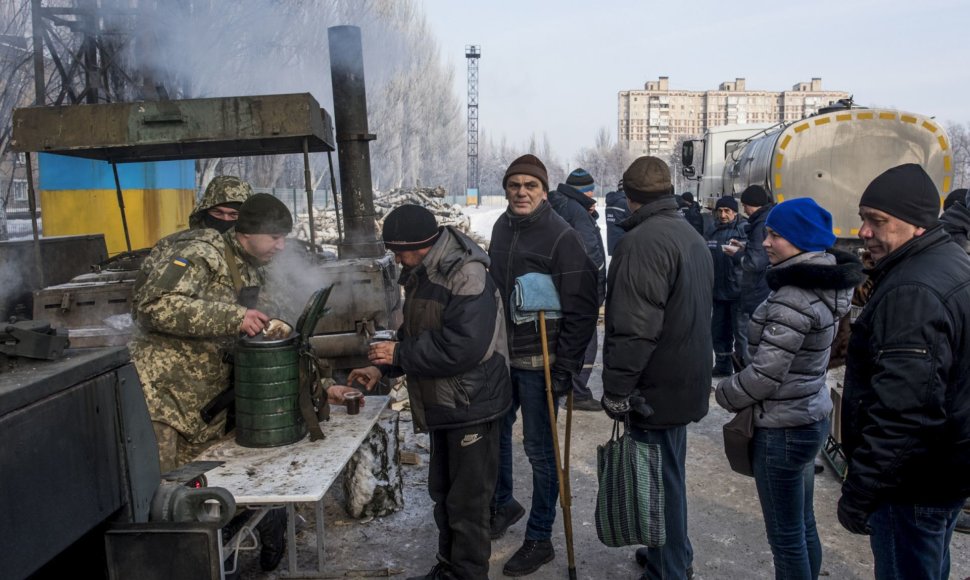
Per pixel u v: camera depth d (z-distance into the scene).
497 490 3.80
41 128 4.07
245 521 2.86
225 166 16.02
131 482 1.57
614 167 101.88
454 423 2.88
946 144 7.96
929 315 2.02
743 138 12.02
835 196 8.12
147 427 1.66
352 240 5.22
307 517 3.93
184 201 9.51
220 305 2.79
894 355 2.05
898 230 2.16
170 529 1.54
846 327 2.95
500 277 3.55
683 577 2.98
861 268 2.59
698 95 137.00
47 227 8.15
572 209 5.90
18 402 1.22
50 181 8.11
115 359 1.54
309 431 2.90
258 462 2.66
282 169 21.66
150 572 1.54
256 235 2.98
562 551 3.65
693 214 9.86
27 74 9.84
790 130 8.13
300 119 4.11
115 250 8.38
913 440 2.04
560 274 3.32
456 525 2.93
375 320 4.39
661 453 2.93
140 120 4.04
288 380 2.81
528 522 3.48
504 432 3.75
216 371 2.96
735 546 3.69
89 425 1.42
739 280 6.36
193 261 2.87
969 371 2.04
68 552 1.56
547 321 3.34
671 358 2.83
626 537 2.89
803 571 2.71
